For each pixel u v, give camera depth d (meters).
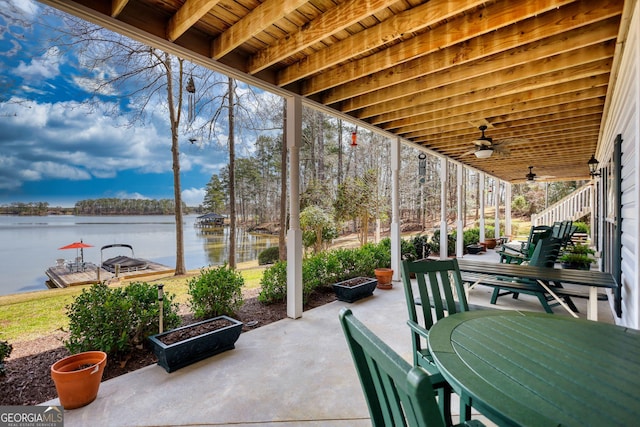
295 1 2.27
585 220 13.90
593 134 5.76
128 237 17.20
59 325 3.85
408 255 7.07
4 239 14.15
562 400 0.93
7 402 2.20
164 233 19.39
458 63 3.06
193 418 2.02
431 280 2.16
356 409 2.10
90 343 2.61
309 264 4.87
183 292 5.61
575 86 3.70
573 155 7.78
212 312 3.75
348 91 3.98
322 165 15.76
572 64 3.09
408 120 5.14
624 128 3.14
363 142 16.64
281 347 3.05
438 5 2.39
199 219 20.33
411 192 17.62
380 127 5.46
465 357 1.22
